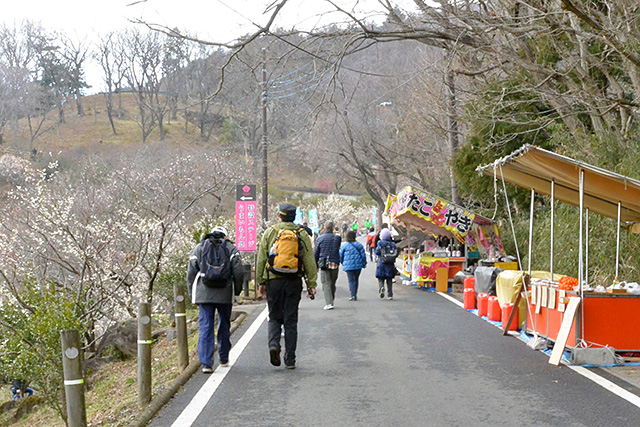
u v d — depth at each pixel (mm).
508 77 16609
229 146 51938
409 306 14094
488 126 18359
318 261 13609
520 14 12773
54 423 11414
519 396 6426
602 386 6789
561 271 14391
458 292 17250
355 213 70125
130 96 88438
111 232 17688
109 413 7559
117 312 18766
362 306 14211
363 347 9289
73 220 18531
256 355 8805
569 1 10305
